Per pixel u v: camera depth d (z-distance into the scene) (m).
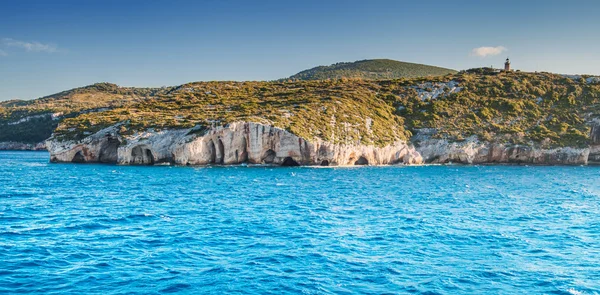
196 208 46.47
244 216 42.28
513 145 126.12
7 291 23.50
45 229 35.91
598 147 129.50
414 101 145.12
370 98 142.75
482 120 136.50
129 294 23.41
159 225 37.94
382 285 24.95
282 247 31.48
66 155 119.56
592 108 140.12
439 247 31.91
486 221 40.91
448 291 24.30
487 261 28.95
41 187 63.50
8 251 29.69
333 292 23.97
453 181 78.88
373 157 118.00
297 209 46.56
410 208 47.81
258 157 107.81
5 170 95.31
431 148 126.25
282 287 24.50
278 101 135.25
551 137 128.50
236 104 133.75
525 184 74.81
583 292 24.33
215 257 29.17
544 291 24.47
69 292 23.53
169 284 24.70
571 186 72.12
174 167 103.31
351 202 51.84
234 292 23.83
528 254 30.48
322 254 29.95
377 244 32.53
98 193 57.56
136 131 113.31
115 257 28.91
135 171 93.06
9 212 43.00
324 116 121.12
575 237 35.00
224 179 77.62
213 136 108.25
